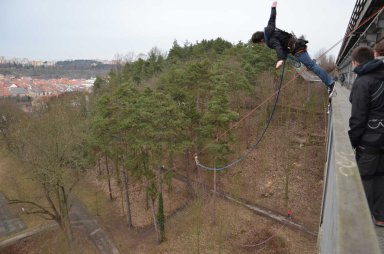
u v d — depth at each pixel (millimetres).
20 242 27641
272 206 27516
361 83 3529
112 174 38844
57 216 25406
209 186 31234
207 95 33344
